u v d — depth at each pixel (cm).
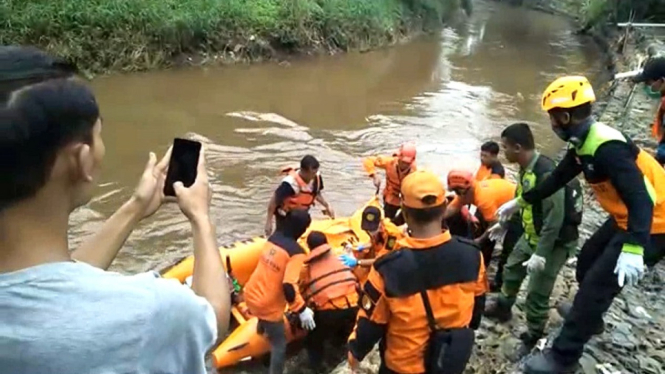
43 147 103
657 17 2016
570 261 534
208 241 138
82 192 112
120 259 638
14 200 102
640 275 313
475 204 514
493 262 580
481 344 431
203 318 111
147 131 1053
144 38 1430
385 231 534
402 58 1816
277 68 1560
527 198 389
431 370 286
